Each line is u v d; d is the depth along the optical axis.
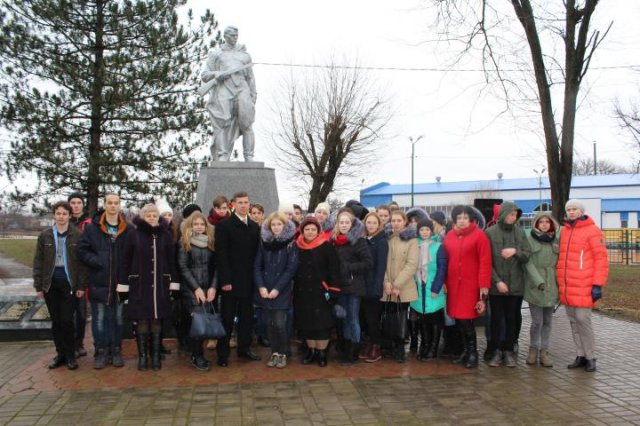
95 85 15.05
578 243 5.89
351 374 5.68
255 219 6.52
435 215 6.64
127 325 7.30
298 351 6.74
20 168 15.11
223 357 5.95
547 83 10.23
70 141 15.91
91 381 5.41
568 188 10.24
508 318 6.04
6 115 14.78
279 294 5.94
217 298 6.51
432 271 6.23
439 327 6.34
